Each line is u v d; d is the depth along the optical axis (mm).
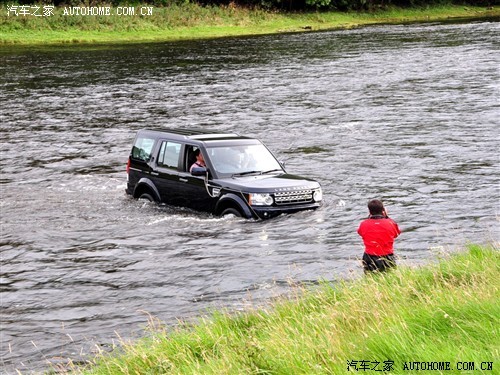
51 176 31406
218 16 118375
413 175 29203
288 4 132625
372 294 12555
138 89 57719
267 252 19375
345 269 17484
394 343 9461
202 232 21594
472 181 27750
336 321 11492
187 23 111062
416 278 13656
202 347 11750
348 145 36000
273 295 15398
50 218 24188
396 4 150875
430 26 117312
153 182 25375
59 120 45625
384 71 65000
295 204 23047
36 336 14688
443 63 69000
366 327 10977
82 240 21562
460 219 22359
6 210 25484
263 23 120250
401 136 37781
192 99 52688
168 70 68938
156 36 103312
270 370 9703
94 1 110250
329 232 21094
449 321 10430
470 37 94562
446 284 12508
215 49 86875
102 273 18531
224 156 24062
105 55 80938
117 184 29391
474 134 37531
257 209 22484
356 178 29016
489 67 65000
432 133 38219
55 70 68688
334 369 9133
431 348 9125
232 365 10273
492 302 10758
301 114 45625
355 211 23516
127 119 45562
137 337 14195
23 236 22188
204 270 18188
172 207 24766
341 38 98562
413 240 20156
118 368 11664
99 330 14812
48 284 17938
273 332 11461
